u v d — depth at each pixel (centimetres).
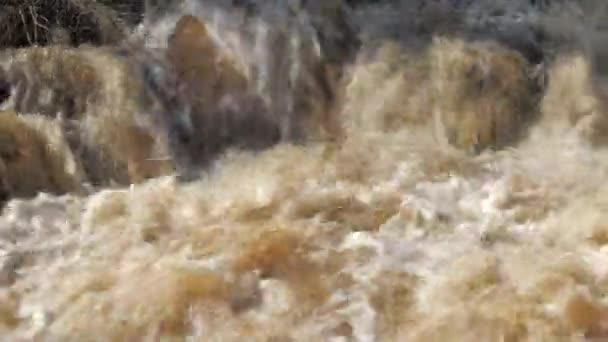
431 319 664
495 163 915
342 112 992
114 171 933
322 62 1007
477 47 999
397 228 787
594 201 826
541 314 662
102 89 955
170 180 896
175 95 977
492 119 965
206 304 682
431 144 947
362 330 657
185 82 984
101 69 960
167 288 694
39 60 959
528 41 1021
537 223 794
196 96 982
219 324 664
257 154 950
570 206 820
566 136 955
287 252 747
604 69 1004
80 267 741
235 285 704
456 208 823
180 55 995
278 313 675
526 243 762
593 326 652
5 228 809
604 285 693
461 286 698
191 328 662
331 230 781
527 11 1062
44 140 904
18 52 970
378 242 766
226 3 1024
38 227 813
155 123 959
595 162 909
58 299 698
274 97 997
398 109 976
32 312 687
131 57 984
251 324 664
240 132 987
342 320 667
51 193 890
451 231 784
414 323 661
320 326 662
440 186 864
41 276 732
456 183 869
